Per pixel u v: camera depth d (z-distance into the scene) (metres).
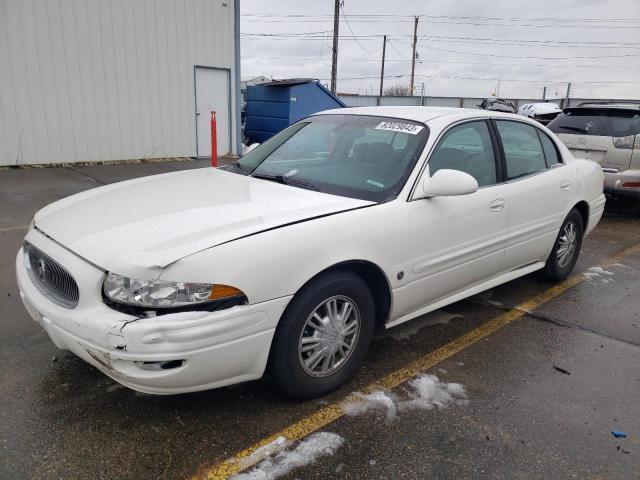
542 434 2.73
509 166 4.10
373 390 3.08
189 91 12.84
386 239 3.04
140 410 2.80
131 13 11.45
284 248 2.58
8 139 10.28
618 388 3.21
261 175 3.65
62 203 3.28
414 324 4.05
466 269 3.71
